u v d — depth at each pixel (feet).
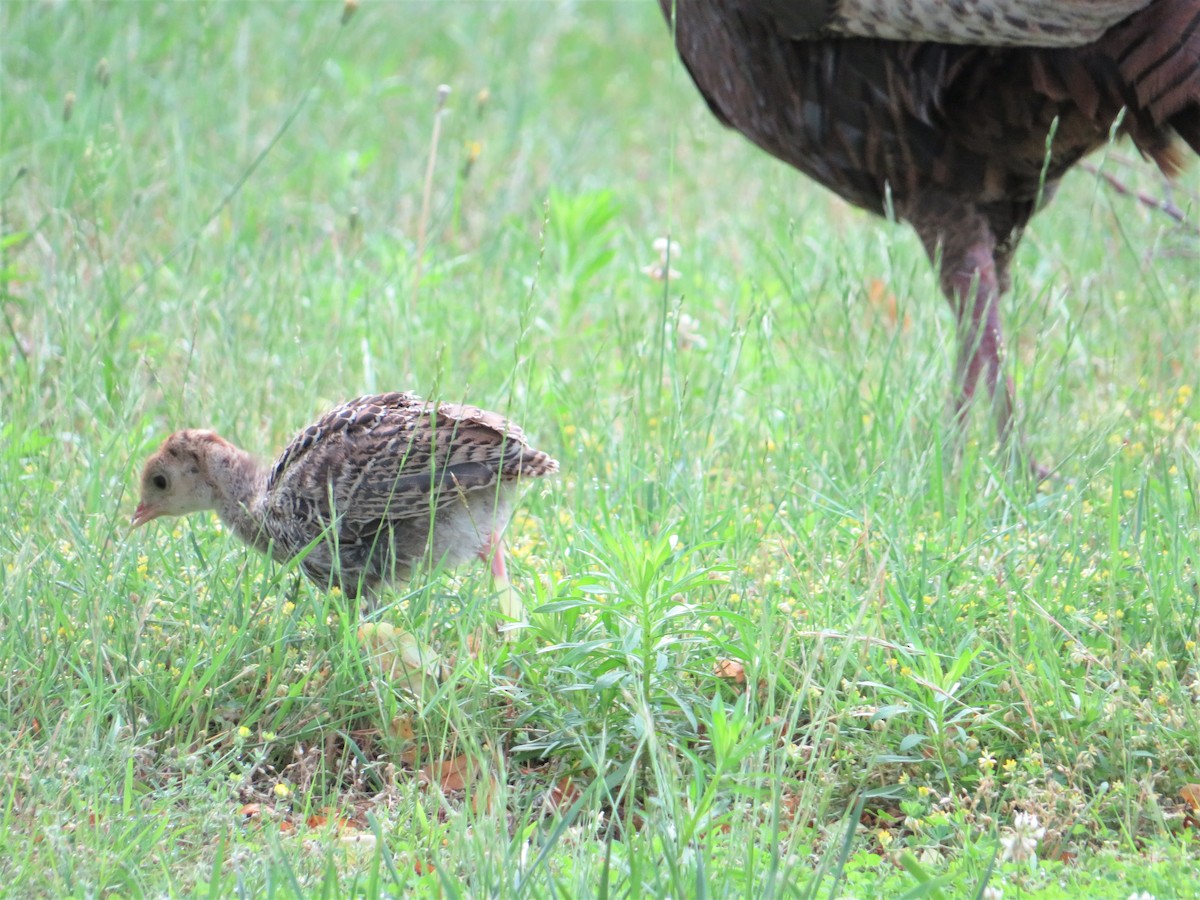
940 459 33.88
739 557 30.81
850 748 25.76
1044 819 24.13
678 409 34.83
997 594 29.45
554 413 39.93
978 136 36.63
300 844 23.09
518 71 73.41
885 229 49.85
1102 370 43.06
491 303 46.65
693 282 49.39
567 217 51.57
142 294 45.75
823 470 34.24
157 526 32.50
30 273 46.39
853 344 42.32
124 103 58.59
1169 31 32.78
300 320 44.19
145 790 25.12
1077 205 54.90
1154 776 25.13
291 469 29.25
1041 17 33.19
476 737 26.30
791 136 38.91
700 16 39.22
